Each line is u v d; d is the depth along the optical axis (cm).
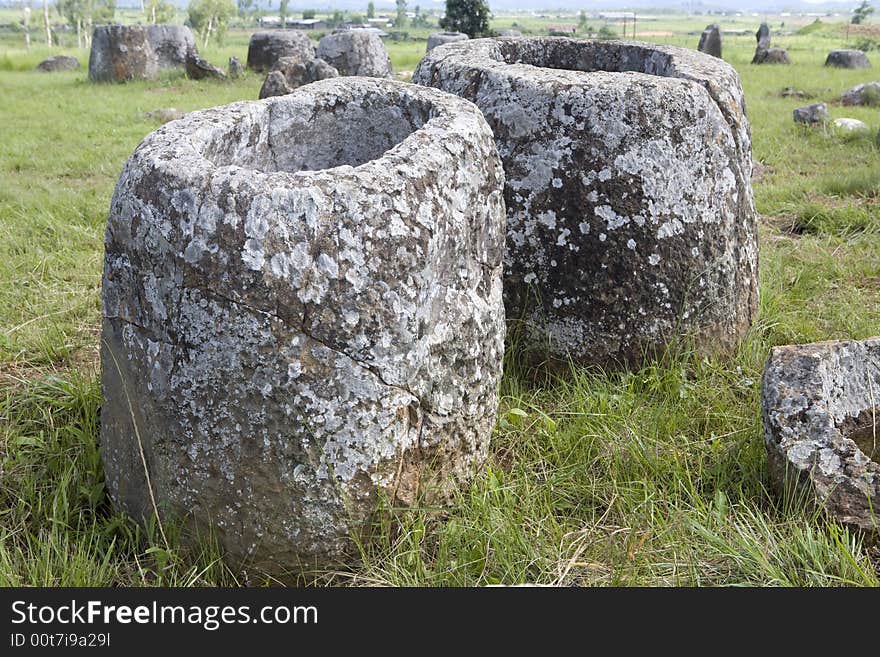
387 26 7075
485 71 332
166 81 1297
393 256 218
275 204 210
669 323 328
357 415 221
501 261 271
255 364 213
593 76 325
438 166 232
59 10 5491
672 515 255
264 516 225
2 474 278
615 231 316
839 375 291
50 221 518
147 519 242
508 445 295
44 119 938
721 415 308
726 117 338
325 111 287
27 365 358
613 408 307
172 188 215
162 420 225
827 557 235
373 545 237
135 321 228
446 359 242
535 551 243
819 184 621
